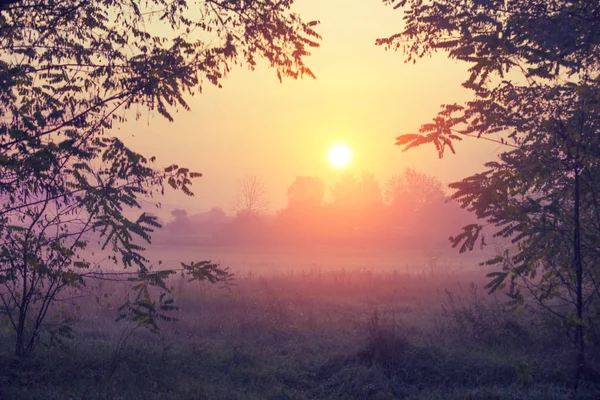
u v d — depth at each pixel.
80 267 10.18
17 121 9.51
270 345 12.12
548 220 10.44
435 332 12.88
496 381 9.59
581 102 9.98
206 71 10.76
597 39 9.99
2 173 9.62
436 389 9.30
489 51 10.59
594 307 10.74
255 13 11.09
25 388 8.31
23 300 9.99
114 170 9.82
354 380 9.31
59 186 9.73
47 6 10.38
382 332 10.68
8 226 9.73
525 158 10.64
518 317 13.14
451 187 10.95
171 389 8.72
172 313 16.41
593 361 9.88
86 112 10.06
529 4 10.60
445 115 11.11
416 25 11.64
